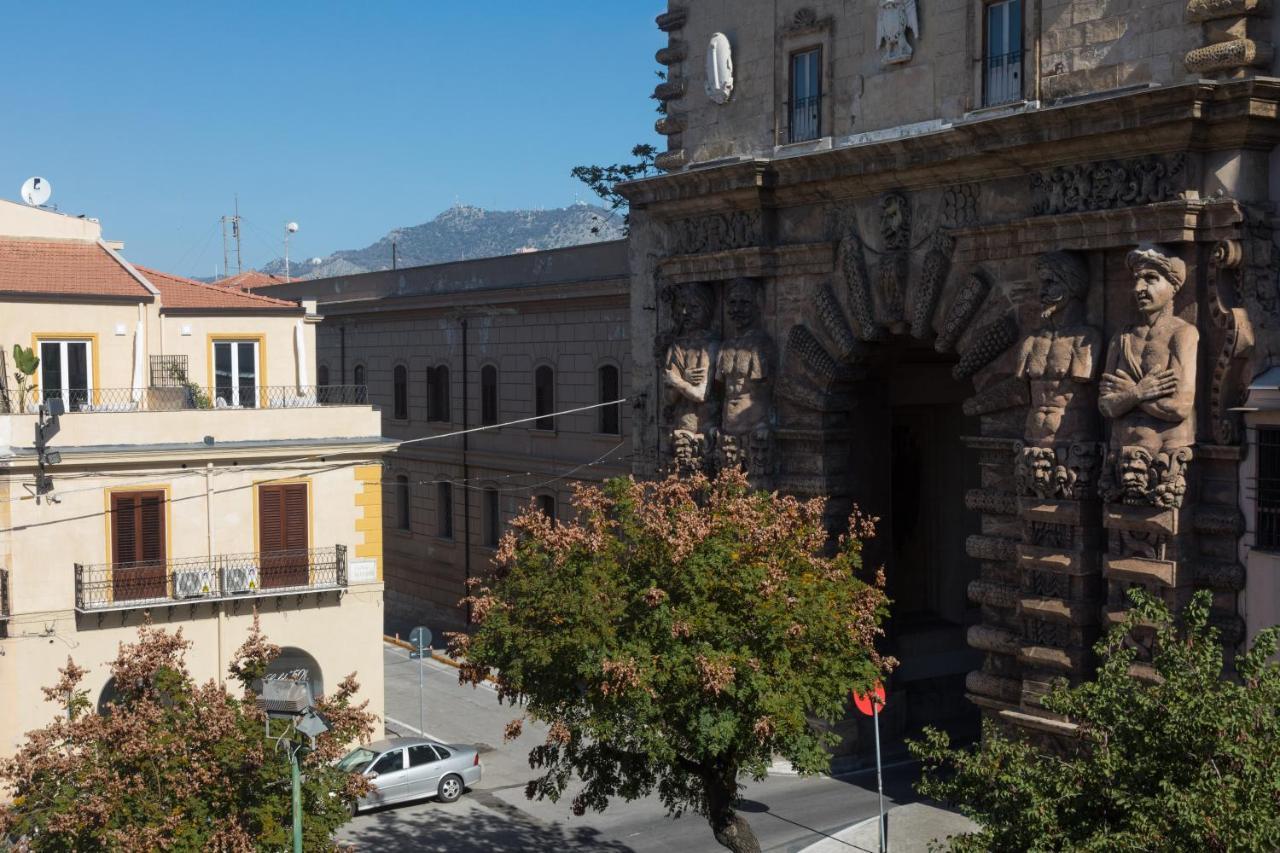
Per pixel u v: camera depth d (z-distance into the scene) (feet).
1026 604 94.27
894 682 119.34
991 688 99.19
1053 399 91.91
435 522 179.93
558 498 155.43
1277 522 83.41
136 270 122.72
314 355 124.88
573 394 153.69
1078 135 87.71
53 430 106.01
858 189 105.29
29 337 114.83
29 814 68.49
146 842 66.49
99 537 107.76
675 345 119.24
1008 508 97.60
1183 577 86.33
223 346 122.11
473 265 171.73
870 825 94.84
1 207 122.21
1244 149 83.76
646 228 124.98
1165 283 85.10
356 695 115.65
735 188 112.27
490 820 101.55
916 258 102.32
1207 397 85.81
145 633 82.84
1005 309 96.07
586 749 78.38
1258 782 49.85
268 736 70.33
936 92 101.04
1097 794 53.62
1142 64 87.81
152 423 109.91
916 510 127.65
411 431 185.26
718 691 69.31
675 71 123.44
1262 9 83.35
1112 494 88.43
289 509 114.42
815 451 111.55
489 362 168.35
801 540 78.13
